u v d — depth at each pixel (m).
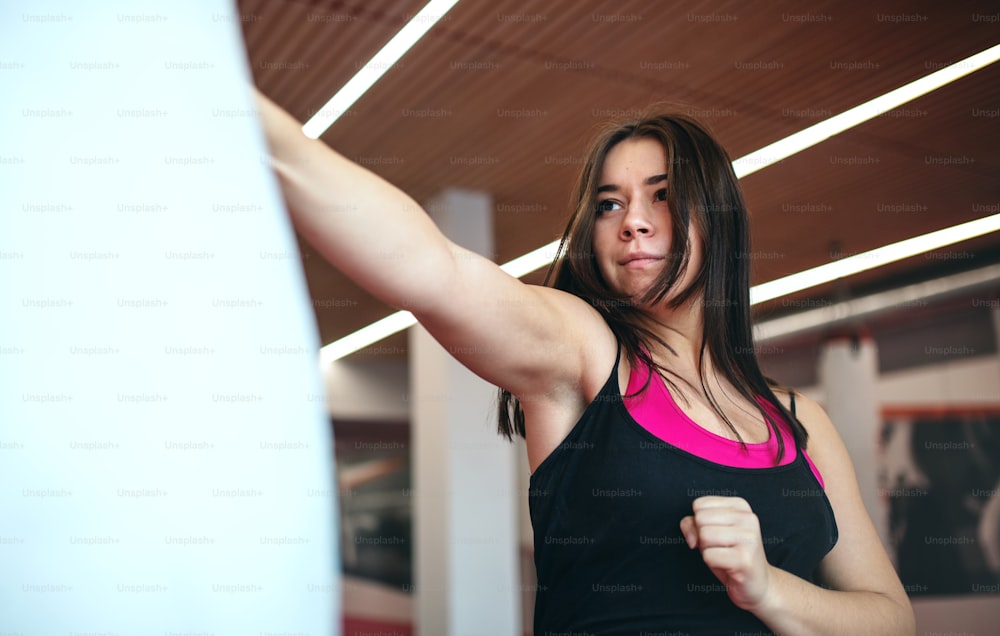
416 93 4.62
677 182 0.97
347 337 10.26
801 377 9.71
